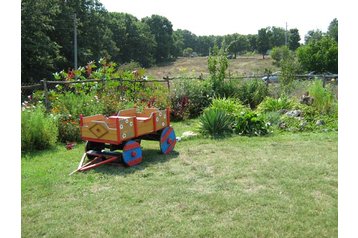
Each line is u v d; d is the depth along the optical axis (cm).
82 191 497
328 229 379
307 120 944
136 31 6481
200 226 391
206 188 500
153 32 7688
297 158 641
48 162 647
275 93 1306
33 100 917
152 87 1218
